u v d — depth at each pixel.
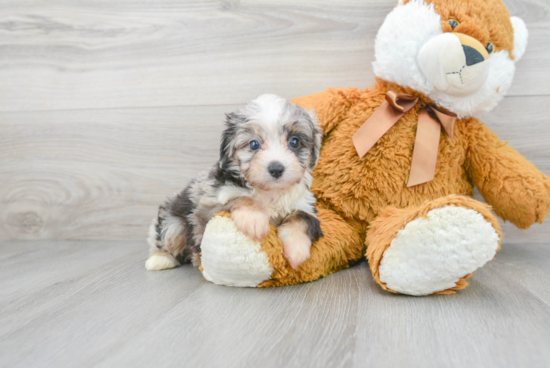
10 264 0.61
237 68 0.70
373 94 0.58
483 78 0.52
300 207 0.51
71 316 0.43
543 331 0.38
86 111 0.73
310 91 0.69
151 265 0.57
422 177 0.54
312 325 0.40
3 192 0.76
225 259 0.47
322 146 0.58
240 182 0.49
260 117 0.49
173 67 0.71
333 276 0.53
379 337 0.38
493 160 0.56
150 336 0.39
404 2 0.56
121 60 0.72
